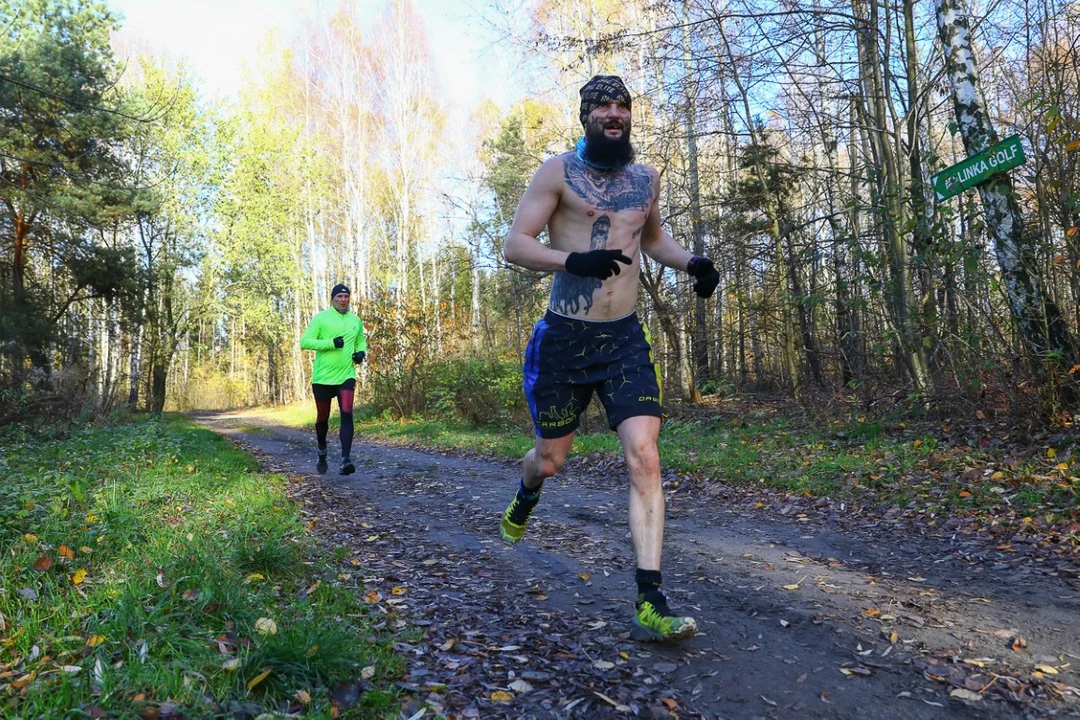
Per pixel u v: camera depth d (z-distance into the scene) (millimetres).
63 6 17719
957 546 4270
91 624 2422
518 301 16500
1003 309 7070
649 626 2678
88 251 21672
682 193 14914
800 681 2455
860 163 13258
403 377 19219
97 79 17812
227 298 31000
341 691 2227
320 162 30047
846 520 5090
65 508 4141
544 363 2998
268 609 2760
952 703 2291
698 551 4309
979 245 6957
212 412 41250
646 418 2846
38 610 2574
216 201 28594
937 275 7547
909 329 8062
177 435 11781
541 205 2826
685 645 2764
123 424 15625
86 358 24562
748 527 5008
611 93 2787
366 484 7094
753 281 12836
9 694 1972
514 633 2854
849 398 9219
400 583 3541
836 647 2756
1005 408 6973
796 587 3535
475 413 16250
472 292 29484
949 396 7695
